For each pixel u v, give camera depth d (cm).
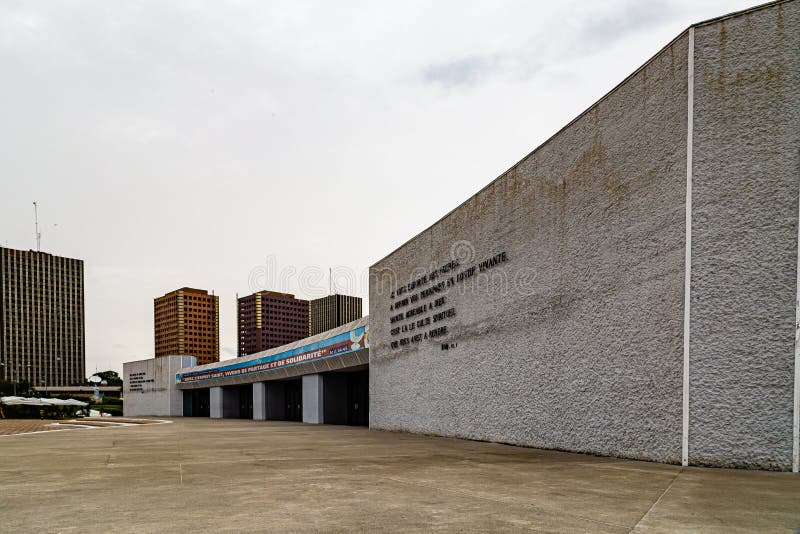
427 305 1986
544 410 1311
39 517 584
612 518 535
